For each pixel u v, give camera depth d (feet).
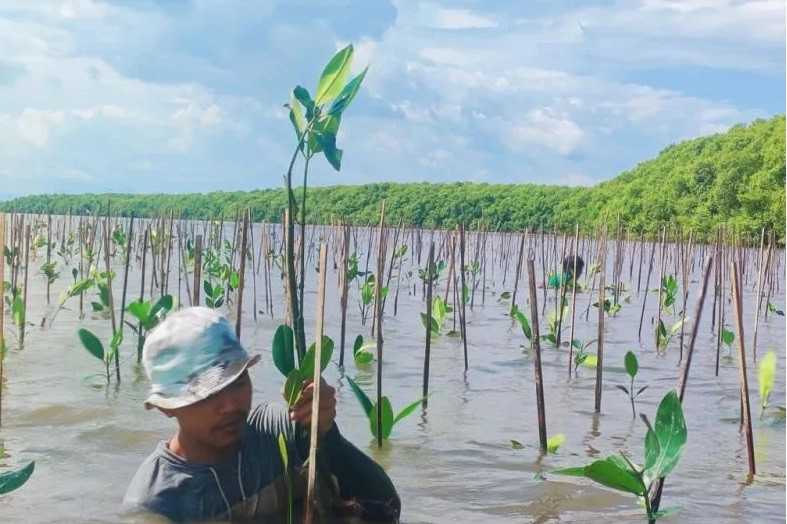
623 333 28.86
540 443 13.70
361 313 31.83
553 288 45.91
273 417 9.78
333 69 8.78
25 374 18.65
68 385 17.54
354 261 38.50
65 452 12.71
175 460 9.58
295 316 8.94
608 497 11.04
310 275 51.34
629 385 19.54
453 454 13.17
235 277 33.24
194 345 8.86
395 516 9.80
